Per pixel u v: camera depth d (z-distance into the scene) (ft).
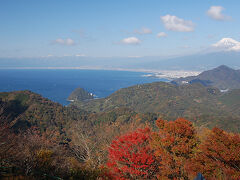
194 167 39.60
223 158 38.99
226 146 39.70
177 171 38.99
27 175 26.05
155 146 41.22
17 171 26.50
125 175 36.88
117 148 38.88
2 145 27.09
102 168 38.45
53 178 28.81
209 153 40.32
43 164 31.71
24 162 28.43
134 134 41.24
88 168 37.93
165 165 39.45
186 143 43.39
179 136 44.24
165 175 38.75
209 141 43.62
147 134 43.68
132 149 38.70
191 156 41.93
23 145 37.47
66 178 31.35
